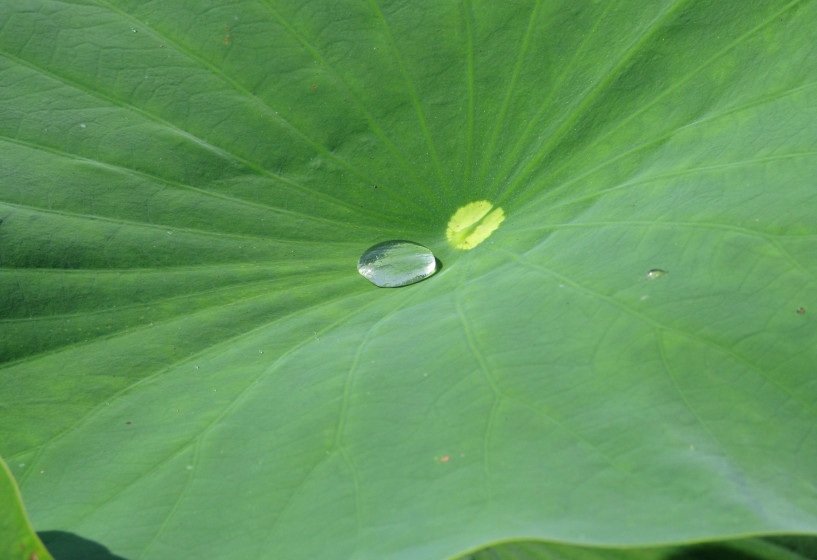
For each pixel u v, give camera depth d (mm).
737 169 548
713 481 487
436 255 586
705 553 528
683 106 574
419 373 526
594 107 584
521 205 586
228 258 583
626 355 514
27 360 564
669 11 580
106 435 545
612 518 483
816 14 566
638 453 494
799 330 509
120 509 521
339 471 509
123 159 585
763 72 567
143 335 568
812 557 523
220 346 565
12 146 582
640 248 539
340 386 531
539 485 491
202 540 507
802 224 526
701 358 510
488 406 511
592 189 574
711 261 527
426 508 493
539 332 526
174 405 549
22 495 533
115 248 577
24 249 572
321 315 568
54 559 512
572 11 586
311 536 497
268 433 527
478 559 538
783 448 493
